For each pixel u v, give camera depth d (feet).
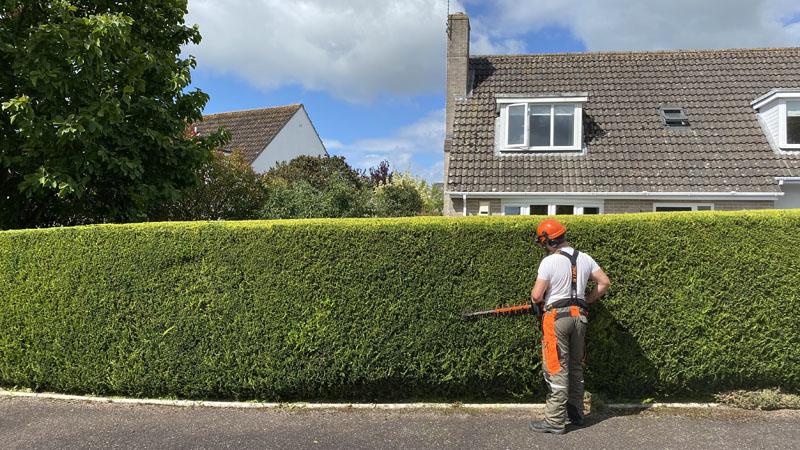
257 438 14.08
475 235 16.06
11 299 17.90
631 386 15.85
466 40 52.65
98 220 27.35
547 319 13.80
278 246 16.49
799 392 15.56
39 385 17.95
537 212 43.68
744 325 15.29
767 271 15.25
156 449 13.47
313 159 73.10
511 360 15.90
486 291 15.96
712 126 45.73
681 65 52.85
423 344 16.06
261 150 84.12
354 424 14.96
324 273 16.31
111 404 16.88
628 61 54.24
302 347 16.31
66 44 20.98
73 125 20.63
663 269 15.58
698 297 15.42
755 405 15.30
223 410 16.24
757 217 15.38
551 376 13.82
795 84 47.88
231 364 16.67
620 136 46.29
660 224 15.62
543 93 49.90
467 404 16.30
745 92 48.37
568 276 13.80
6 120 22.90
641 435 13.73
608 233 15.74
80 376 17.46
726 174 41.73
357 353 16.19
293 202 45.11
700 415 14.98
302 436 14.17
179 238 16.93
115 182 25.73
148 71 25.96
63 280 17.53
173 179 27.35
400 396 16.75
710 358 15.40
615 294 15.69
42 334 17.67
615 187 42.19
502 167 45.27
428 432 14.26
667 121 46.80
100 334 17.26
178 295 16.88
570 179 43.34
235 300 16.60
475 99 51.55
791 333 15.19
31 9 23.25
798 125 43.62
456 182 44.24
